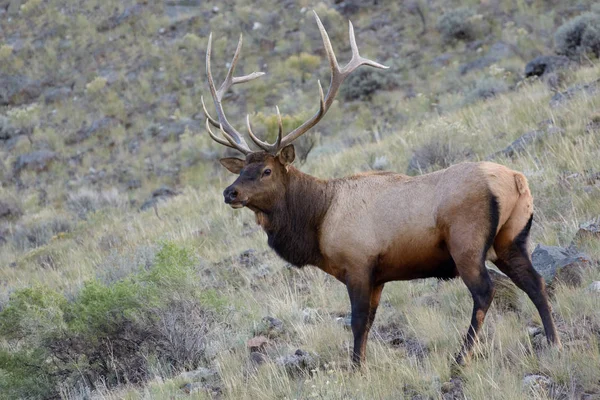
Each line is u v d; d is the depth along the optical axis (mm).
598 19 66125
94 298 28984
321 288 31453
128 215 64438
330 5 103188
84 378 27625
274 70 92250
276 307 30234
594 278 24828
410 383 21219
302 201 24734
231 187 24859
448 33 87312
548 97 50938
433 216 22078
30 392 27453
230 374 24219
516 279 21688
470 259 21234
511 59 76500
